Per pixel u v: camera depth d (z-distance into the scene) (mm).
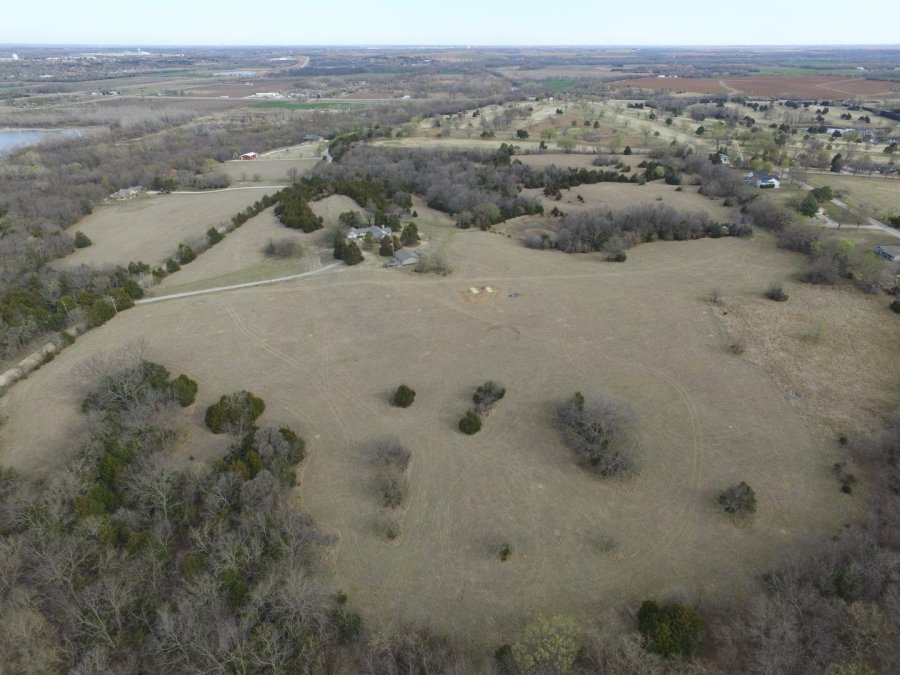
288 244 110688
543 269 103812
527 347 77562
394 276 100375
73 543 43656
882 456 54969
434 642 40188
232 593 41656
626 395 66688
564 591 43875
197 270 107000
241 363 75062
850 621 39125
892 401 64812
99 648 37625
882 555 42781
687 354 75125
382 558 46969
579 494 52938
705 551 46875
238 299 93312
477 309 88438
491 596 43594
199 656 37375
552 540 48281
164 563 44562
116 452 54906
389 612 42562
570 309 88125
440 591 44125
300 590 39969
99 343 81000
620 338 79375
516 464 56688
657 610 40219
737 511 49906
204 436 61219
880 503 50188
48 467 56844
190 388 66562
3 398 68750
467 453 58250
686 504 51469
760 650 37906
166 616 37469
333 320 85625
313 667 38250
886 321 83375
